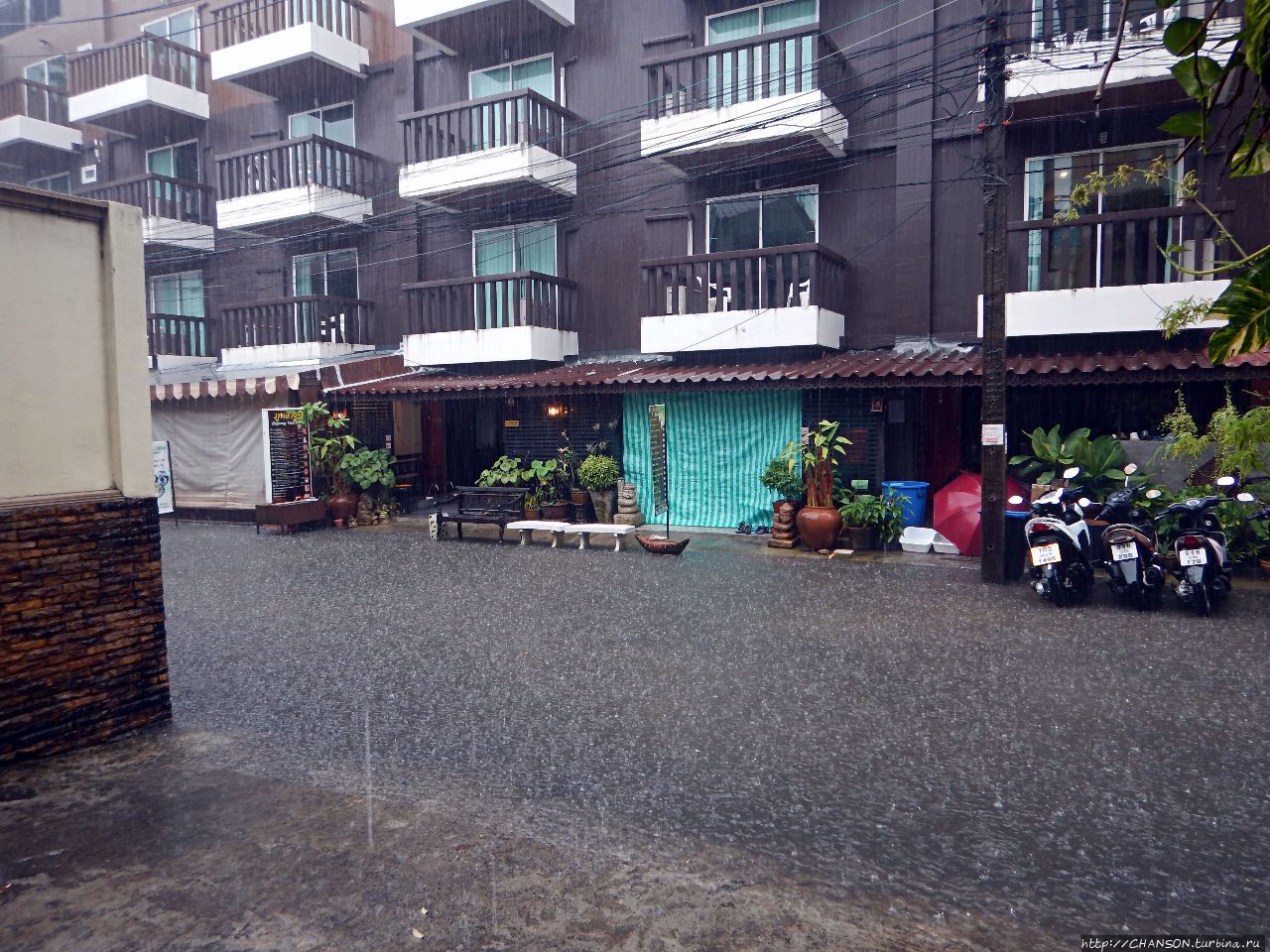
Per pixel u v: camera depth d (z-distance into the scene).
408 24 14.27
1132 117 10.52
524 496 13.17
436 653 6.49
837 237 12.52
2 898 3.20
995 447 8.70
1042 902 3.08
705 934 2.92
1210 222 9.91
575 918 3.02
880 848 3.48
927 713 4.99
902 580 8.95
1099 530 7.87
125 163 19.75
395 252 16.28
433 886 3.24
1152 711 4.94
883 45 11.89
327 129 17.17
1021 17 10.67
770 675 5.76
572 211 14.57
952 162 11.61
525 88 13.24
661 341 12.59
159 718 5.08
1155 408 10.35
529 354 13.65
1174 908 3.03
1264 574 8.66
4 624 4.42
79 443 4.87
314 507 13.85
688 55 12.01
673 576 9.41
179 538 13.34
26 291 4.62
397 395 13.54
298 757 4.54
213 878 3.33
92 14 19.78
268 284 17.86
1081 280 10.77
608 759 4.43
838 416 11.66
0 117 19.55
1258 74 1.28
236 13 17.23
